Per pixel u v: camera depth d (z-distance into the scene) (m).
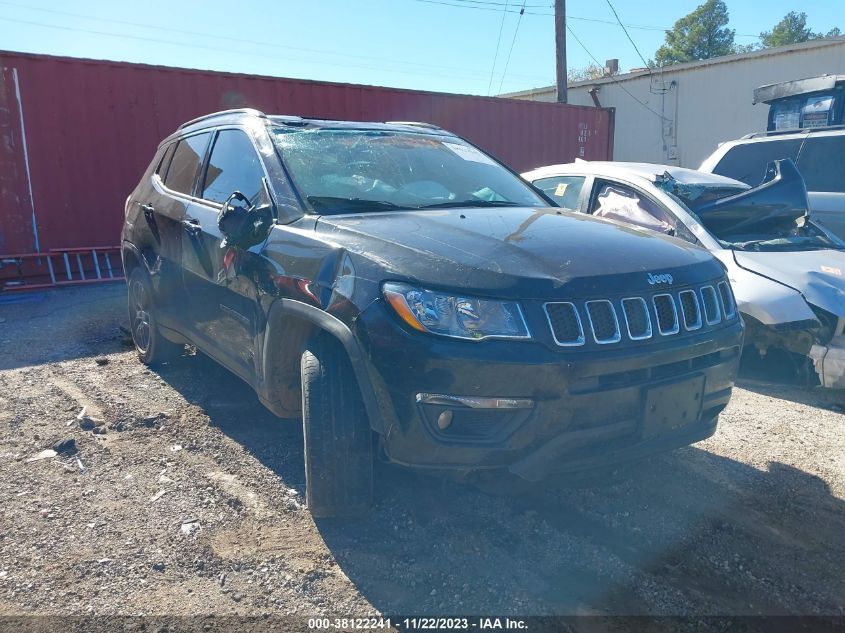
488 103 13.45
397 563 2.91
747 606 2.68
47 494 3.45
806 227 5.96
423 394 2.69
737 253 5.27
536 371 2.66
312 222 3.36
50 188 9.41
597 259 3.00
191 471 3.71
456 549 3.01
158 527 3.16
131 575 2.81
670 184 5.68
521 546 3.05
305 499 3.40
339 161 3.94
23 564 2.87
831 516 3.36
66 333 6.70
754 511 3.38
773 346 4.95
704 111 20.36
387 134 4.41
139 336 5.52
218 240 3.90
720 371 3.17
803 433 4.36
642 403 2.87
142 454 3.92
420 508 3.33
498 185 4.30
